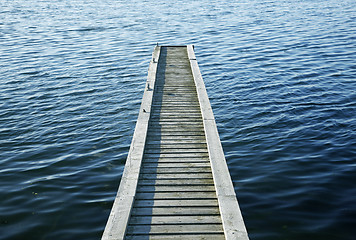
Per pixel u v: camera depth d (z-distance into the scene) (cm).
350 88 1741
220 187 704
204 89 1244
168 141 927
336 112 1462
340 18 3906
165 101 1186
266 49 2614
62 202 888
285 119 1413
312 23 3650
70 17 4325
